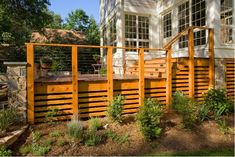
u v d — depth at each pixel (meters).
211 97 6.17
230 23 7.54
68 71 10.27
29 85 5.17
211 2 7.21
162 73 6.84
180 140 4.71
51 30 19.83
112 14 10.82
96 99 5.84
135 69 8.53
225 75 7.36
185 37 8.84
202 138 4.82
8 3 12.64
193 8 8.41
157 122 5.01
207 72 7.19
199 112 5.68
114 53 10.64
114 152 4.23
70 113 5.58
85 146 4.36
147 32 10.37
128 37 9.97
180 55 8.63
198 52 7.62
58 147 4.27
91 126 5.02
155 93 6.50
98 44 19.86
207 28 7.04
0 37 13.33
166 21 10.20
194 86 7.00
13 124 5.05
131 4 9.86
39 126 5.12
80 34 21.77
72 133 4.57
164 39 10.34
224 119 5.70
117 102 5.45
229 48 7.39
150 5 10.29
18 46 14.23
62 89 5.51
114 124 5.32
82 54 13.91
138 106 6.21
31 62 5.16
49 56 11.85
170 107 6.37
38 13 13.72
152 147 4.45
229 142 4.71
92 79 5.97
